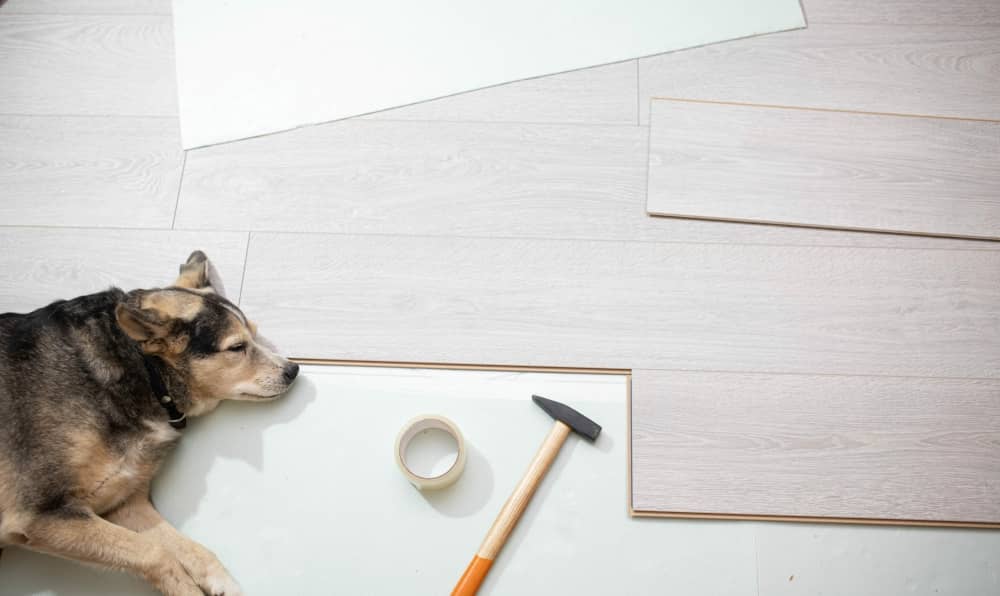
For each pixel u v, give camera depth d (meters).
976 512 1.44
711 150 1.78
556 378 1.57
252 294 1.65
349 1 1.96
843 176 1.75
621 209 1.73
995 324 1.60
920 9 1.95
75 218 1.73
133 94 1.87
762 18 1.94
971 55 1.89
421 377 1.58
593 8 1.95
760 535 1.43
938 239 1.69
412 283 1.66
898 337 1.59
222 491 1.47
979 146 1.78
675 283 1.65
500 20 1.94
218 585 1.36
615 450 1.50
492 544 1.39
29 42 1.93
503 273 1.67
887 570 1.40
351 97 1.86
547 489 1.47
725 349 1.59
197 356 1.43
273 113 1.85
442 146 1.81
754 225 1.71
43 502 1.32
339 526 1.45
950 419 1.52
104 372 1.40
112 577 1.42
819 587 1.39
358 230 1.71
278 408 1.54
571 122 1.83
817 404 1.53
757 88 1.86
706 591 1.39
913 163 1.76
